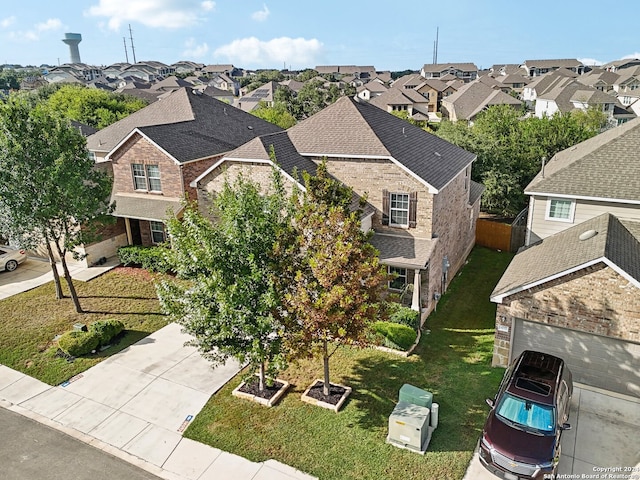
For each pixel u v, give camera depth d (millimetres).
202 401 14602
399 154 20422
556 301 14680
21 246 19359
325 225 12461
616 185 18578
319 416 13758
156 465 12102
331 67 192500
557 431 11633
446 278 22719
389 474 11594
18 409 14383
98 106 60188
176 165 24719
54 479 11719
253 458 12234
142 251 24906
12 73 161250
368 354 17094
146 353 17344
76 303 20375
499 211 36156
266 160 20453
